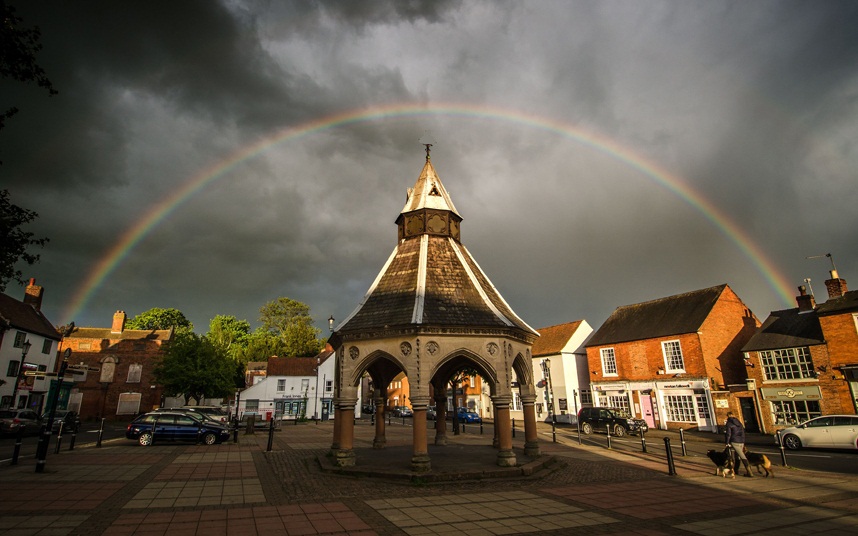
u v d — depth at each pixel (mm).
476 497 12094
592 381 46531
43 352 46625
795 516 10305
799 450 23453
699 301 41781
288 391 58312
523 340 18359
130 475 14859
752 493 12820
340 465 15531
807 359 31859
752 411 35188
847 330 29750
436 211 20094
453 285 17734
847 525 9539
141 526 9008
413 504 11195
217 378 47031
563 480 14758
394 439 28672
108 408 52750
